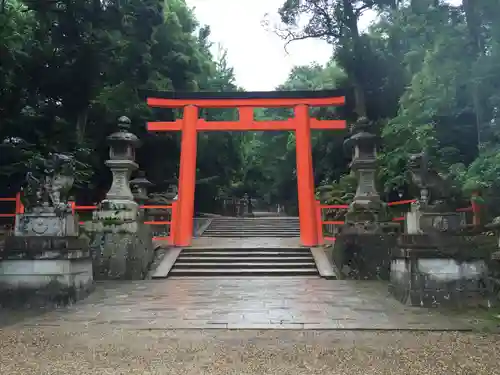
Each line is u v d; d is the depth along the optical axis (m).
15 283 8.59
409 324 6.96
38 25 19.17
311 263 13.36
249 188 40.84
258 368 4.91
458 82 12.35
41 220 9.02
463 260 8.54
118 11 18.72
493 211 11.33
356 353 5.45
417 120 15.35
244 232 21.11
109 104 20.70
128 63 20.55
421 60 18.53
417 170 9.54
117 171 13.70
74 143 19.30
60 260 8.69
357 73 26.28
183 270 12.91
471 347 5.70
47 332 6.56
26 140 18.92
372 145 13.77
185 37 26.55
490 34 11.82
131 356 5.35
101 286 10.92
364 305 8.47
